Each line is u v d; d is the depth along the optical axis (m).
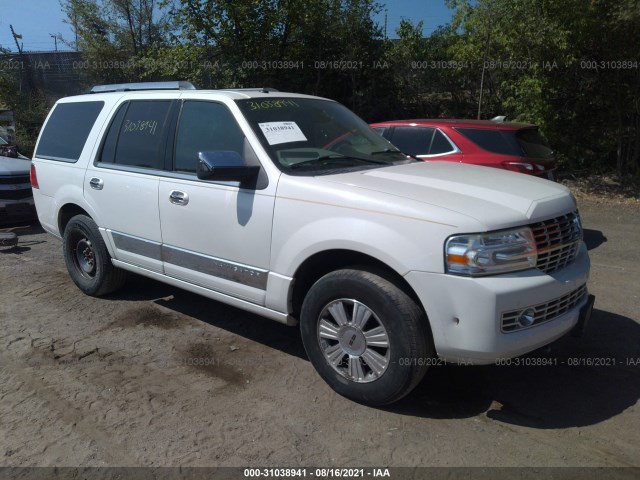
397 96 15.76
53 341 4.57
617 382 3.84
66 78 23.09
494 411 3.50
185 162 4.34
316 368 3.73
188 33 14.66
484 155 7.09
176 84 4.84
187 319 5.02
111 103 5.17
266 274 3.80
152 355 4.32
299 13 14.73
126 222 4.82
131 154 4.81
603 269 6.39
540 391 3.73
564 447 3.12
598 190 11.40
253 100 4.24
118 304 5.38
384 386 3.36
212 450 3.14
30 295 5.66
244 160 3.94
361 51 15.24
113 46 19.75
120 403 3.63
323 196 3.50
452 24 13.69
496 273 3.10
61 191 5.50
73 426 3.38
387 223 3.24
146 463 3.04
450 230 3.08
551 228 3.39
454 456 3.05
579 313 3.54
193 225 4.21
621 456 3.04
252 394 3.73
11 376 4.01
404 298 3.23
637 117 11.85
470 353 3.10
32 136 19.50
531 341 3.20
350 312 3.52
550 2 10.41
